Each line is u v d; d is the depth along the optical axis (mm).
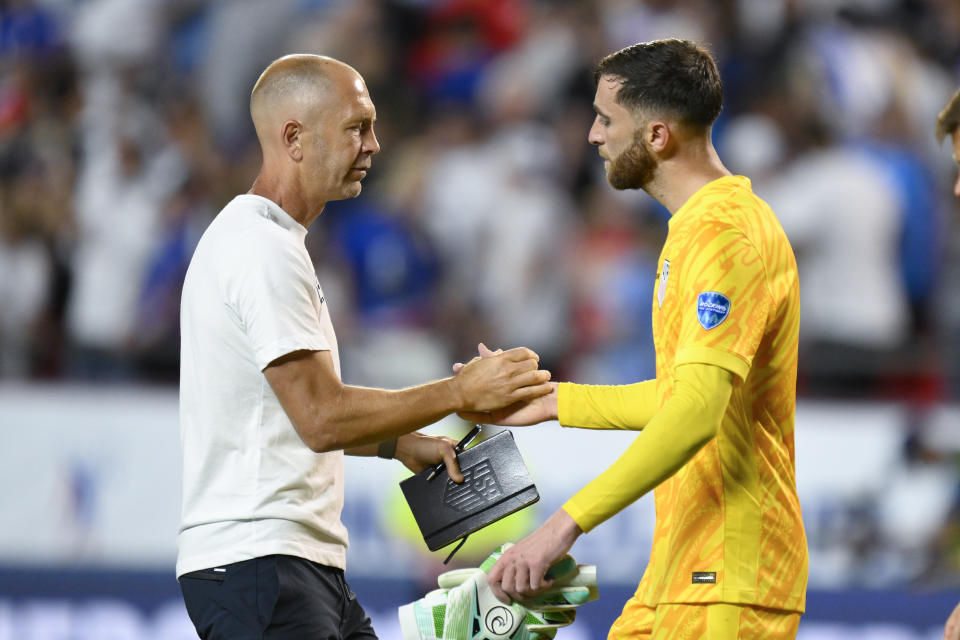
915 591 24453
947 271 29688
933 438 25516
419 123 33281
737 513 10289
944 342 28672
